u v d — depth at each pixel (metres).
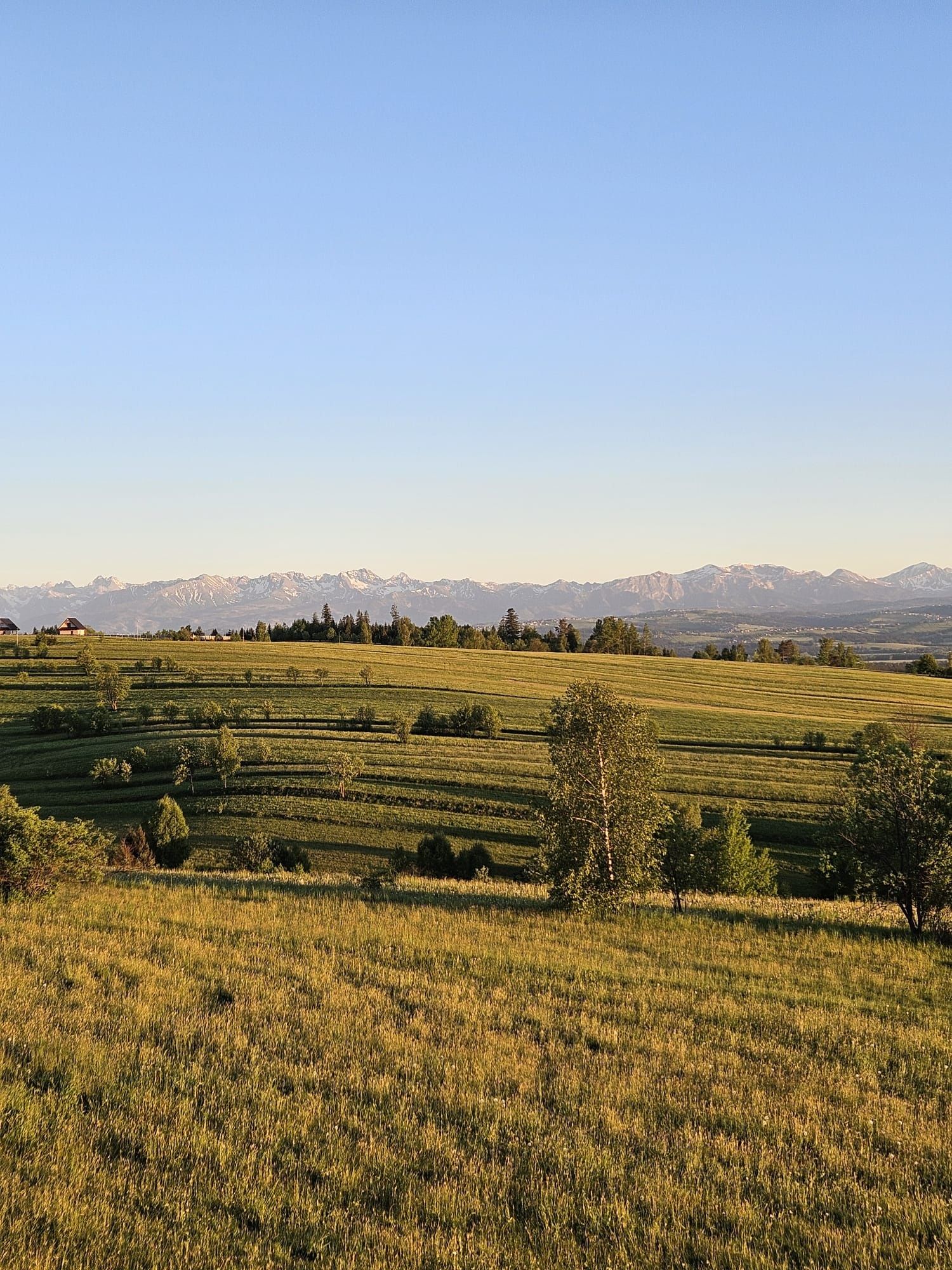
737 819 50.59
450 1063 13.58
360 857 59.41
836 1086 13.91
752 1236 9.59
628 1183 10.48
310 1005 15.98
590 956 21.05
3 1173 9.38
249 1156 10.29
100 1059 12.59
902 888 26.27
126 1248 8.43
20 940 18.83
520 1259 8.83
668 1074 13.95
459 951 20.56
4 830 24.05
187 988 16.33
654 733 30.69
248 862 53.31
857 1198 10.50
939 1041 16.36
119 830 65.56
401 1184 10.09
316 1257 8.63
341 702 115.06
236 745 78.69
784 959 22.27
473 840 63.75
